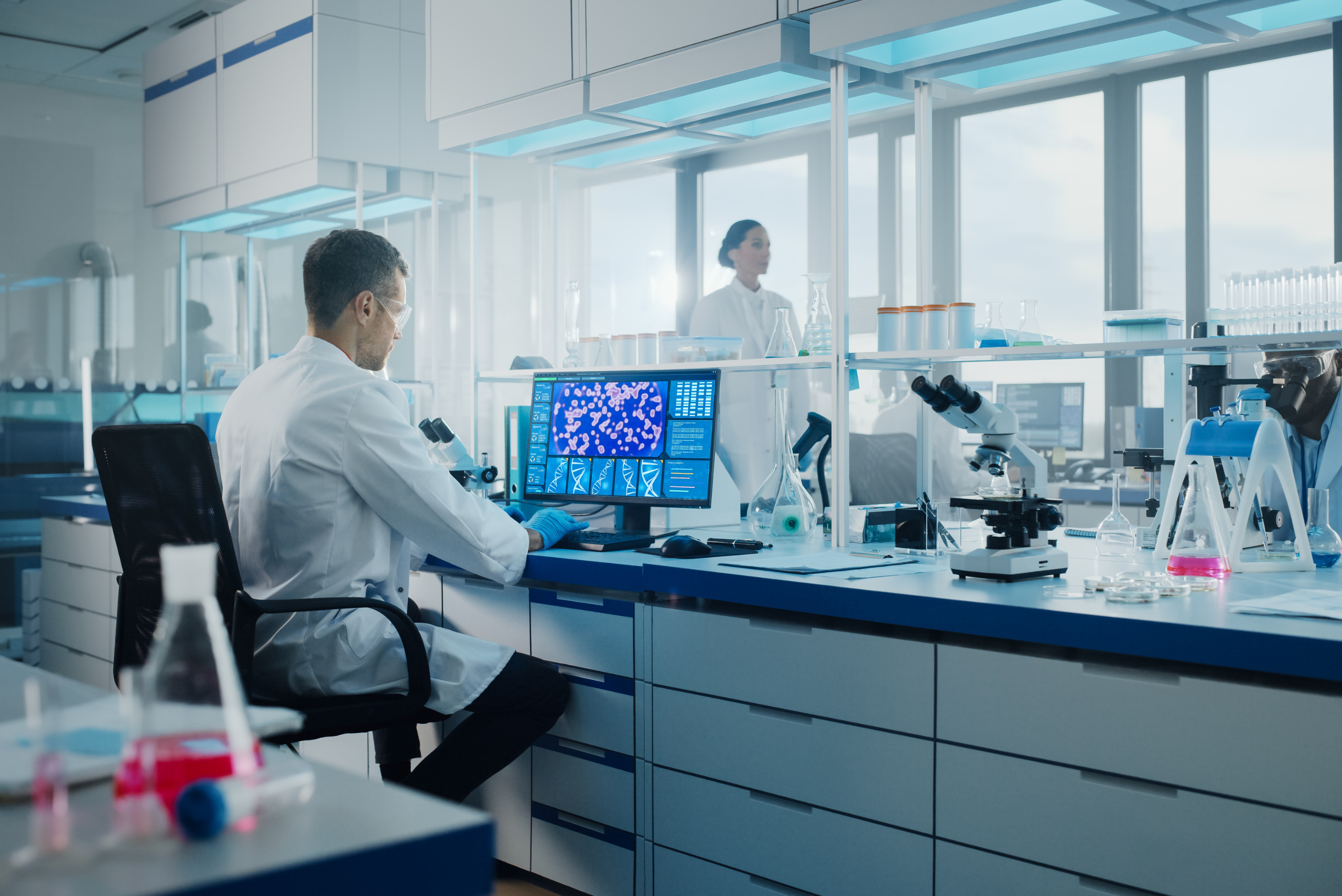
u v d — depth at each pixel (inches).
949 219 219.5
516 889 94.2
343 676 75.7
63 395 203.8
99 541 144.6
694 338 103.9
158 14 178.5
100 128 207.6
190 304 214.5
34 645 173.8
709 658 76.2
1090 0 80.8
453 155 158.7
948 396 76.5
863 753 67.8
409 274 87.8
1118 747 57.0
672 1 97.3
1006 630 60.9
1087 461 202.7
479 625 94.2
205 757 27.2
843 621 71.8
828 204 227.9
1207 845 54.1
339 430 76.7
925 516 84.0
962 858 63.4
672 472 94.3
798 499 95.1
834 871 69.6
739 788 74.7
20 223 199.5
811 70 92.7
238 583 69.2
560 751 87.7
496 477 115.6
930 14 81.4
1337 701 50.0
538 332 178.5
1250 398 76.5
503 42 113.4
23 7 174.9
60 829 24.7
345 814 27.2
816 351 99.5
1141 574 69.7
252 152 156.5
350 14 147.2
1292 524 82.8
